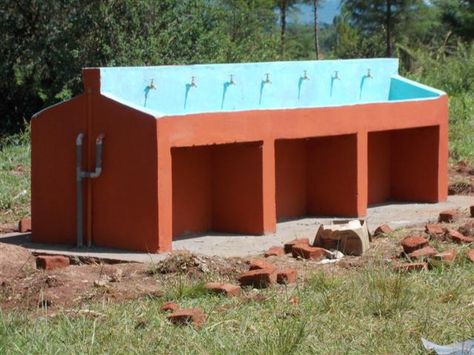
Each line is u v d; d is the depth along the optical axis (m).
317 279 8.02
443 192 12.81
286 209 11.60
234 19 22.06
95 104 9.75
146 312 7.19
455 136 17.50
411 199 12.89
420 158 12.76
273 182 10.52
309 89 12.23
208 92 11.02
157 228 9.38
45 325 6.74
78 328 6.71
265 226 10.48
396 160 12.96
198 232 10.66
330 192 11.67
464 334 6.73
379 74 13.16
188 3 18.80
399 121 12.01
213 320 7.00
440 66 24.22
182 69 10.72
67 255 9.42
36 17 18.25
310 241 10.03
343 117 11.26
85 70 9.84
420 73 23.41
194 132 9.65
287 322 6.86
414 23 32.69
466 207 12.34
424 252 8.84
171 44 18.38
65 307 7.48
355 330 6.84
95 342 6.45
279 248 9.55
